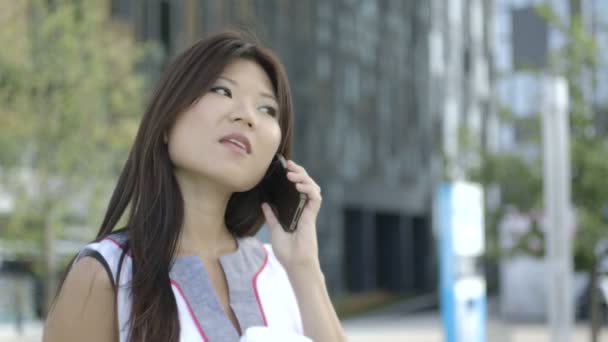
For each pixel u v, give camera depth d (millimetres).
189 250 1488
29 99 13430
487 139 48500
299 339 1300
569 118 11734
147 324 1344
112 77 14562
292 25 29750
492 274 45188
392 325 22406
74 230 14555
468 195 9242
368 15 36000
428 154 41781
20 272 17000
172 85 1479
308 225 1650
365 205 35094
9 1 13703
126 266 1388
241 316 1467
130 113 14523
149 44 16750
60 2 14258
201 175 1491
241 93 1508
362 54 35250
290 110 1630
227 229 1680
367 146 35469
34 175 13633
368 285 36219
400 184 38750
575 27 11953
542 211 11969
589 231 10656
